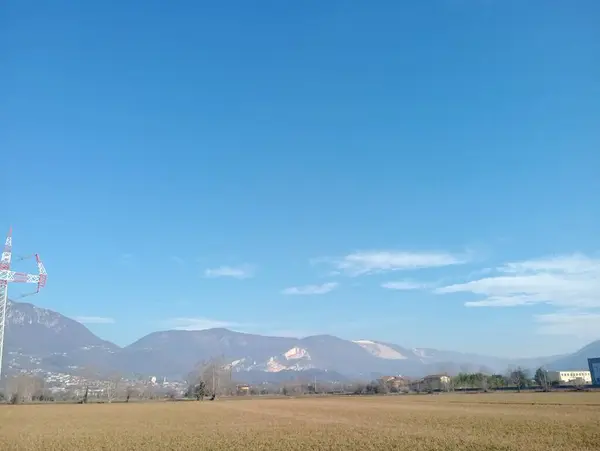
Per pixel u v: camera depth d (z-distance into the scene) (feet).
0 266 407.85
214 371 627.87
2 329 398.42
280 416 276.41
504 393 539.29
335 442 150.61
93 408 406.00
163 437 175.01
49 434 192.34
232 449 139.95
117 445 154.30
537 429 171.53
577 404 309.83
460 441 145.69
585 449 124.98
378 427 195.62
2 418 288.51
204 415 301.63
